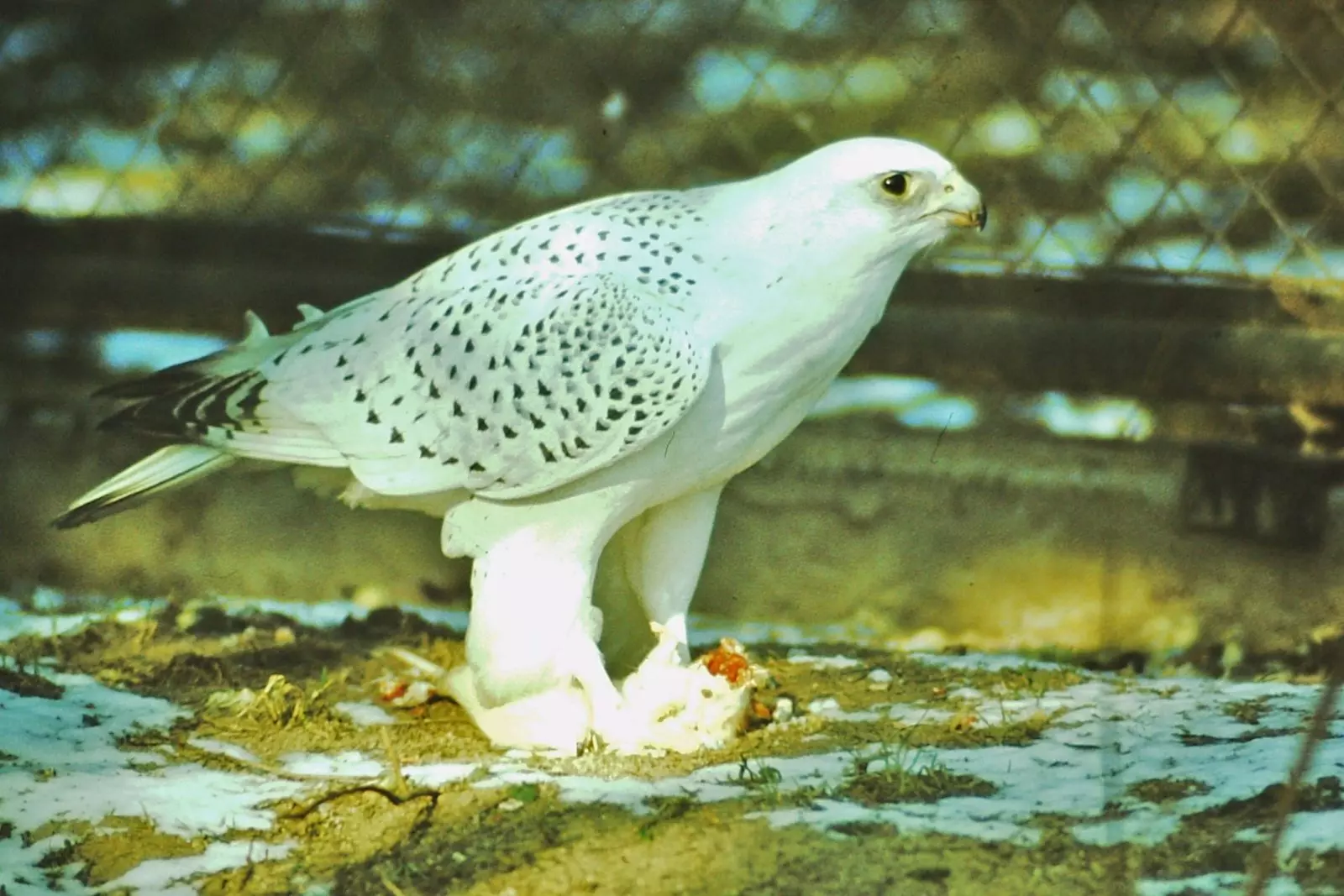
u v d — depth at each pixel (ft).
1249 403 36.65
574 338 25.89
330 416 26.99
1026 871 21.36
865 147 26.09
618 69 39.75
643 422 25.57
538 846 22.59
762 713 28.12
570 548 26.58
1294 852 21.53
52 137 40.22
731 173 40.22
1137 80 39.09
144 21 40.06
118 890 21.81
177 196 39.75
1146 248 38.52
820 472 37.91
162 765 26.03
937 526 37.14
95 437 37.99
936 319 36.91
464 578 36.14
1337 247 38.09
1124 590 35.22
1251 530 35.88
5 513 37.14
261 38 39.88
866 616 35.83
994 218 39.22
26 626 33.19
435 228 38.47
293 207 39.45
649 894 21.30
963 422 38.42
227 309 37.76
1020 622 35.17
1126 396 37.06
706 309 26.00
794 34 39.86
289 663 31.55
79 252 37.52
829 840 22.33
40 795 24.52
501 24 39.55
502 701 26.73
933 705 29.30
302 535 36.35
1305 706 27.84
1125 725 27.04
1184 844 21.89
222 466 28.60
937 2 39.65
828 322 26.37
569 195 39.83
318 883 22.09
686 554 28.58
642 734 26.40
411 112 39.78
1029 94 39.60
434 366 26.55
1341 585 34.35
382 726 28.12
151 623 33.12
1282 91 38.45
